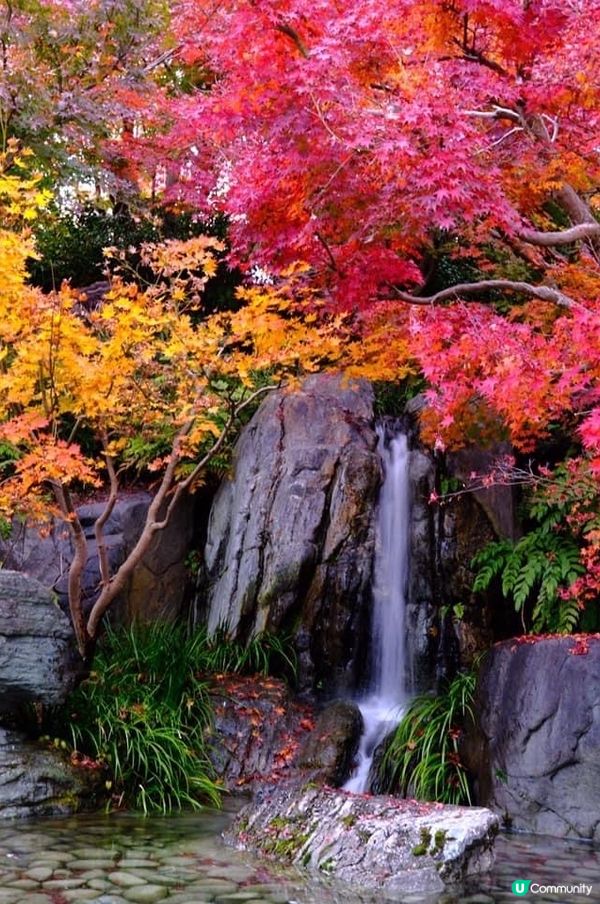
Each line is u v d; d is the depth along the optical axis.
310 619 7.28
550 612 6.70
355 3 5.20
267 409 8.24
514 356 4.72
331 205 5.28
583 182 6.39
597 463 4.79
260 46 5.17
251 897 3.89
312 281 6.33
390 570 7.50
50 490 8.04
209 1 7.61
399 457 7.83
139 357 5.61
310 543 7.41
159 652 6.86
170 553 8.29
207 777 6.07
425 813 4.59
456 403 5.45
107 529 8.20
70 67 9.40
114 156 9.98
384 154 4.64
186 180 9.60
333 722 6.56
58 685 5.62
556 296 5.76
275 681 7.12
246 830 4.85
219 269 10.01
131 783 5.83
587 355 4.77
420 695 6.95
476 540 7.38
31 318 5.25
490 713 5.79
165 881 4.08
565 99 5.66
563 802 5.26
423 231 5.49
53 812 5.39
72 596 6.16
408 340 6.12
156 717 6.20
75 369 5.49
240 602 7.46
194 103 6.86
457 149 4.69
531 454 7.77
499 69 5.93
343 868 4.27
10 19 8.80
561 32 5.45
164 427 8.09
